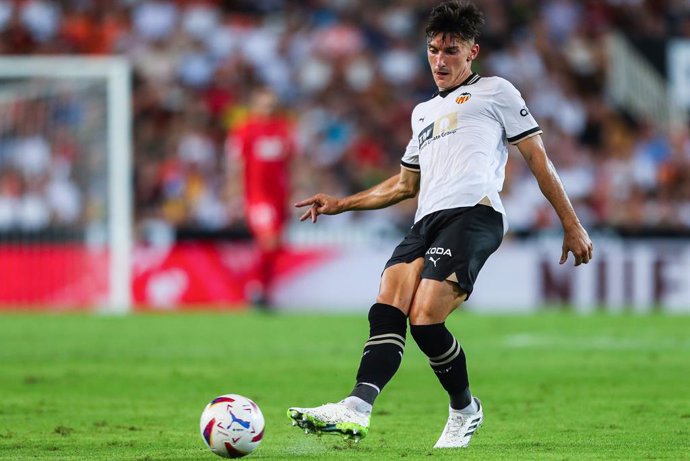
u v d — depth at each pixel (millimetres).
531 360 40969
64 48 85375
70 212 66188
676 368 38281
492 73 84312
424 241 21109
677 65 78250
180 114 82062
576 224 20781
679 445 22156
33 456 20859
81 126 67500
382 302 20719
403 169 22594
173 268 65188
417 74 85500
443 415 27531
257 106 59438
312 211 23062
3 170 66875
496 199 20953
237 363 40000
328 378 35688
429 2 87938
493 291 66438
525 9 86562
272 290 65562
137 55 84875
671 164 77250
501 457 20297
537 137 21094
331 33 86000
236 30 85875
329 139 81750
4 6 85625
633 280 66438
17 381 34812
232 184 63062
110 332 51531
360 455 20594
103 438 23531
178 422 26203
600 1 87812
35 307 65062
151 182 78000
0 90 67125
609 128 79312
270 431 24594
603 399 30547
